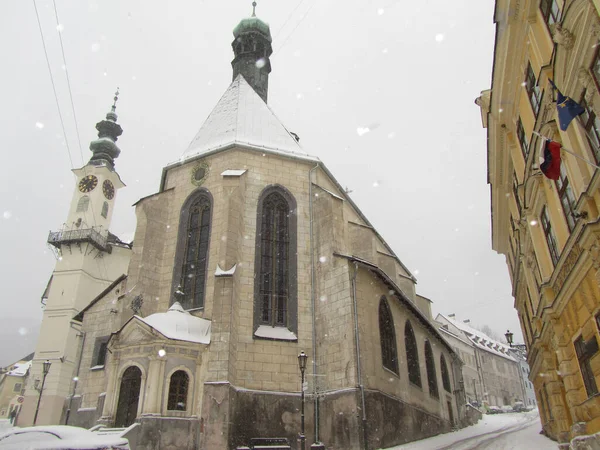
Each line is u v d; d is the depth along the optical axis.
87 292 53.69
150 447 21.22
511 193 26.20
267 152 31.91
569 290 16.23
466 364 78.19
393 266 39.50
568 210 16.19
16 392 86.25
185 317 25.55
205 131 35.38
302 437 20.58
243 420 23.62
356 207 40.25
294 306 27.77
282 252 29.45
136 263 28.81
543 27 16.33
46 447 12.65
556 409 21.20
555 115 15.16
